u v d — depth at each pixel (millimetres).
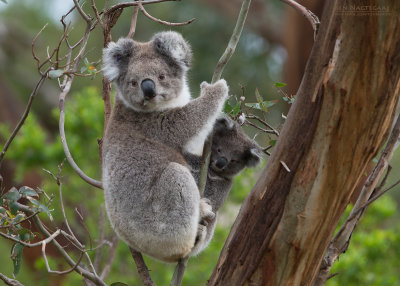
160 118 9664
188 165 9711
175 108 9836
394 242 13289
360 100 6848
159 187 8961
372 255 13000
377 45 6621
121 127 9609
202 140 9781
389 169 8148
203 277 13617
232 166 10609
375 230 13633
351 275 12609
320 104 7004
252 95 24453
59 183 8078
